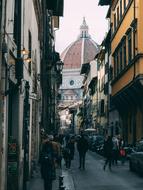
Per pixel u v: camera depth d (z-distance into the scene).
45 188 15.09
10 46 13.49
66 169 28.81
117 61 46.00
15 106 15.73
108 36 57.50
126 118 44.94
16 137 15.61
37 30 28.52
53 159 15.12
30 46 21.78
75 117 160.62
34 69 24.38
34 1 24.61
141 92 35.28
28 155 19.42
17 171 14.58
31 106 22.22
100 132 77.06
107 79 65.62
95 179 22.58
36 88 26.00
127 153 32.94
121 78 41.97
